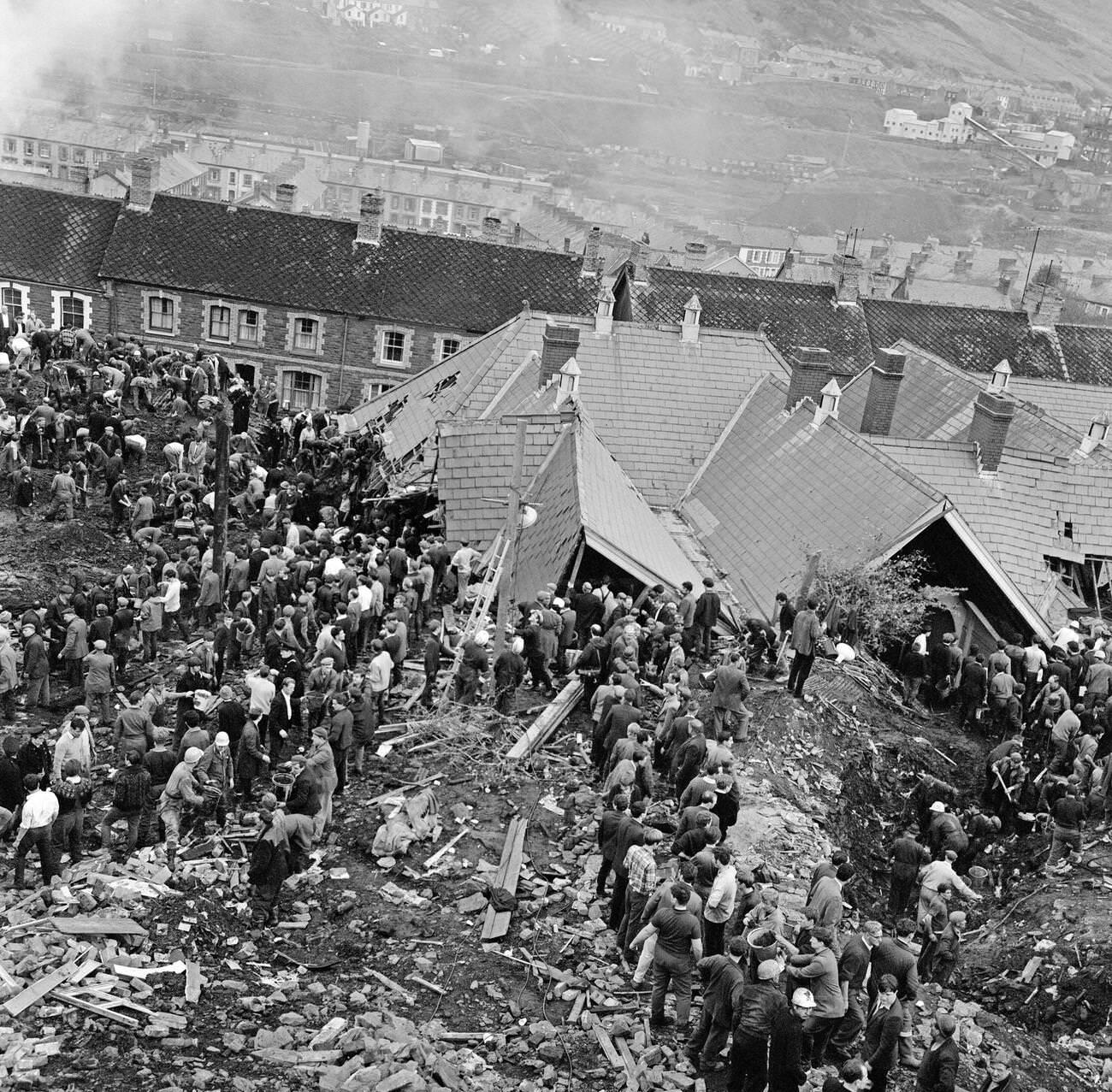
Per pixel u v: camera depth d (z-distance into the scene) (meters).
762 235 170.50
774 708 29.11
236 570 33.38
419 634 31.78
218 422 32.69
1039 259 188.25
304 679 28.66
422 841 23.67
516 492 29.83
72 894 21.19
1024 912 24.97
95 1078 17.31
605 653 28.23
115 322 73.38
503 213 168.50
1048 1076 20.91
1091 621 36.84
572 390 42.31
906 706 32.16
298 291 72.62
